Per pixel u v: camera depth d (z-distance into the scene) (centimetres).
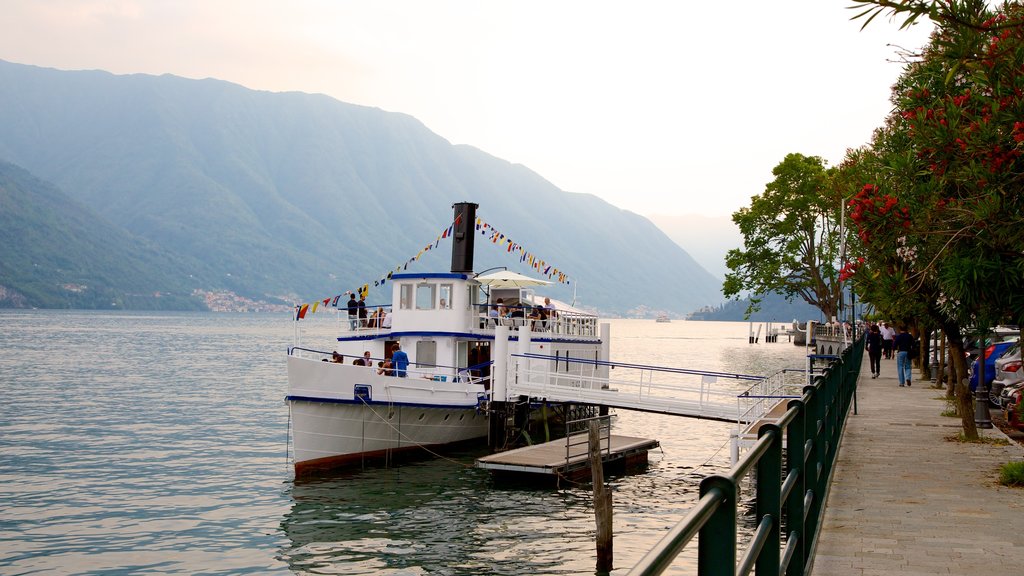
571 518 2514
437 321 3716
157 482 3262
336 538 2369
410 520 2519
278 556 2244
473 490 2877
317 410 3081
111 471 3512
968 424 2150
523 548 2228
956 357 2175
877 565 1024
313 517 2583
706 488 402
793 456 823
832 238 7738
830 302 8369
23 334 17988
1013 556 1069
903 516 1296
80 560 2244
